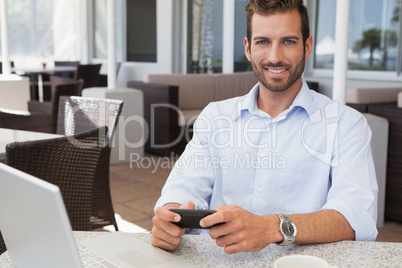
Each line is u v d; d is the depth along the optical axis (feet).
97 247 3.91
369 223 4.34
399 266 3.59
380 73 18.08
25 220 2.93
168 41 24.48
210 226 3.77
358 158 4.76
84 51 31.81
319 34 20.06
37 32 32.30
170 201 4.82
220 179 5.23
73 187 6.91
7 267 3.54
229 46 22.12
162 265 3.57
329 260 3.72
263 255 3.84
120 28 28.07
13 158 6.12
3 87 18.57
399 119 10.81
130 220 11.18
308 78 20.13
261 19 4.58
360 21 18.54
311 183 4.95
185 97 18.97
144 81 18.79
